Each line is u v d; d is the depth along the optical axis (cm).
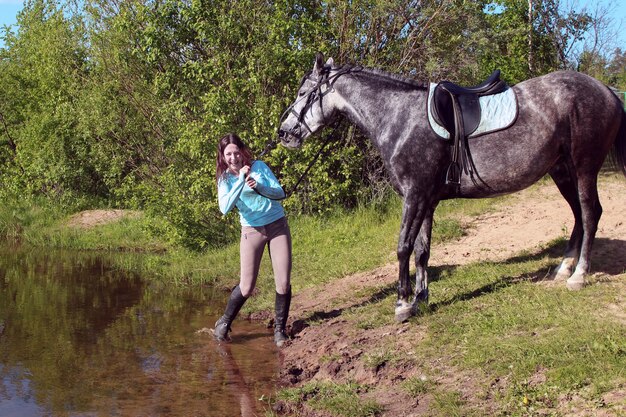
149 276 1020
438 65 1170
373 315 636
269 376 557
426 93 581
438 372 477
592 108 560
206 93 1083
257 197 616
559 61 1853
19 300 852
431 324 559
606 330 467
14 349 638
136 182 1477
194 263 1052
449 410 416
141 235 1366
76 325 727
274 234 633
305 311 712
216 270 992
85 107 1489
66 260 1181
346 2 1141
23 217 1593
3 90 1983
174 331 701
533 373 434
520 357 455
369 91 604
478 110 562
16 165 1850
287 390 505
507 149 561
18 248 1328
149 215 1249
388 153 586
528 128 560
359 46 1187
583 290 571
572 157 570
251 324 723
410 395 455
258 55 1080
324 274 849
